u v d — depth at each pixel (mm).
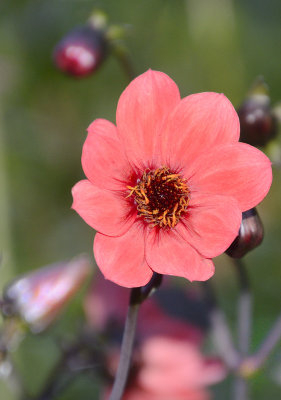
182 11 1216
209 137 620
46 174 1231
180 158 626
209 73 1207
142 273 607
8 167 1184
